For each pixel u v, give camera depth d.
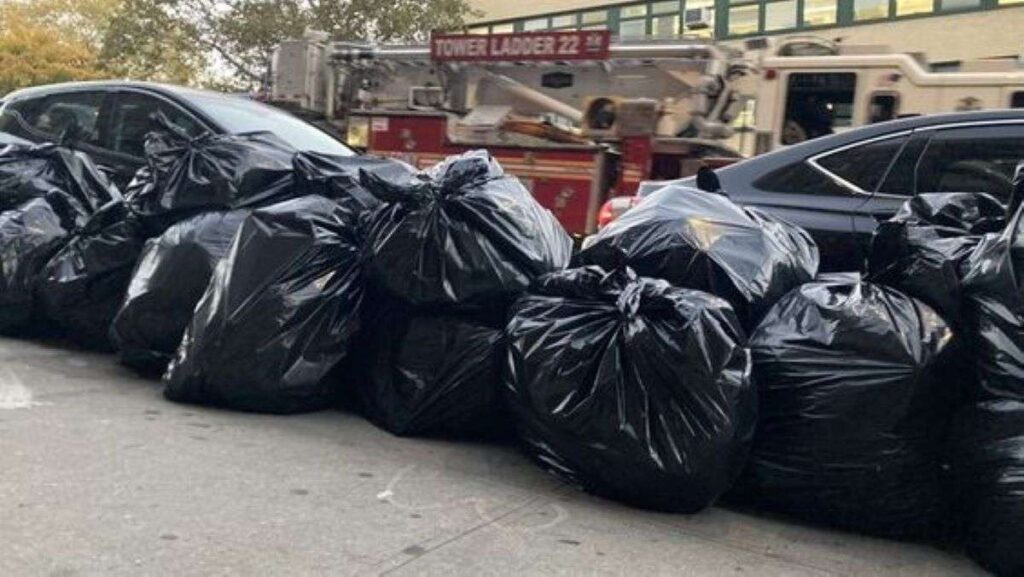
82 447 3.89
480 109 12.01
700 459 3.46
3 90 35.38
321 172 5.09
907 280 3.69
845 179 5.06
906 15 21.84
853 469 3.49
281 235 4.53
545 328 3.83
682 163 10.84
